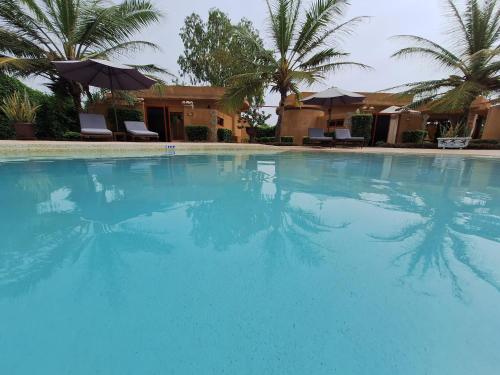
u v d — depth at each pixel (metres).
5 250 1.33
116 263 1.22
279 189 2.82
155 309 0.91
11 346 0.75
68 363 0.70
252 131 16.02
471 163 5.39
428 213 2.04
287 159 5.86
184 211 2.02
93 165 4.17
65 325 0.82
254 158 5.91
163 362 0.71
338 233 1.63
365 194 2.63
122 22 8.88
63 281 1.06
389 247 1.44
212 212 2.02
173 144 6.86
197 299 0.97
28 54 8.66
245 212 2.03
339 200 2.41
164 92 12.77
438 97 12.01
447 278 1.14
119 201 2.24
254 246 1.43
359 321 0.87
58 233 1.55
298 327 0.84
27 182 2.84
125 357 0.72
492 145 9.89
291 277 1.13
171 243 1.45
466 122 11.12
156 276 1.12
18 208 1.98
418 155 7.14
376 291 1.04
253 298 0.98
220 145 7.58
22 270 1.14
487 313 0.92
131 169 3.91
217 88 13.66
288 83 10.29
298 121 14.19
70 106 10.12
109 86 8.52
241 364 0.71
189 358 0.73
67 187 2.67
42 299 0.94
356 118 11.85
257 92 10.87
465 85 10.12
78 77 7.76
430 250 1.40
